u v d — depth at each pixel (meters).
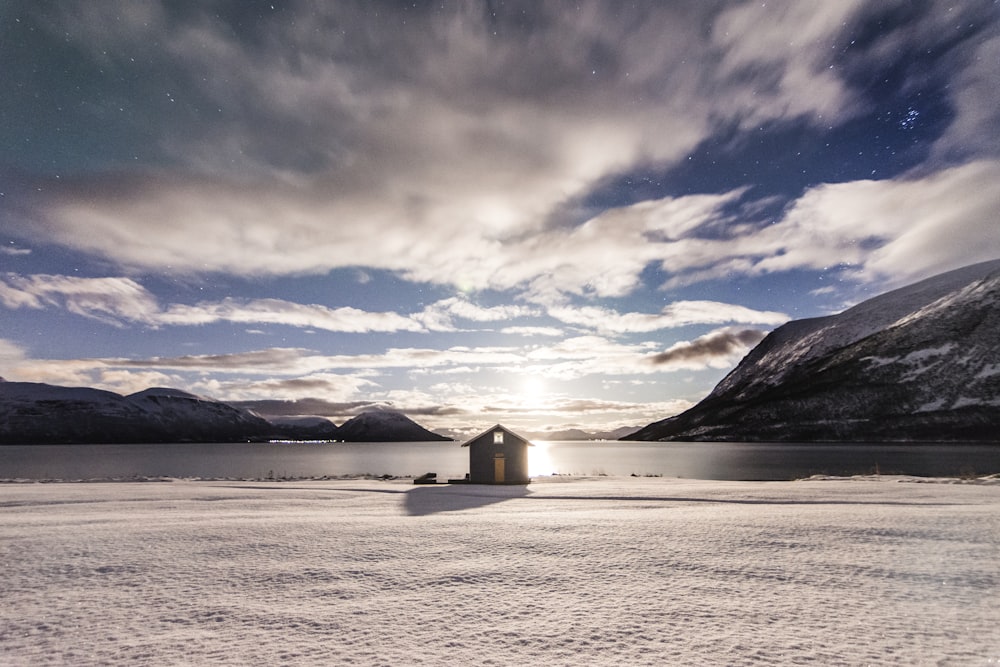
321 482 48.19
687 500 23.69
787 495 24.64
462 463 134.25
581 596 7.68
